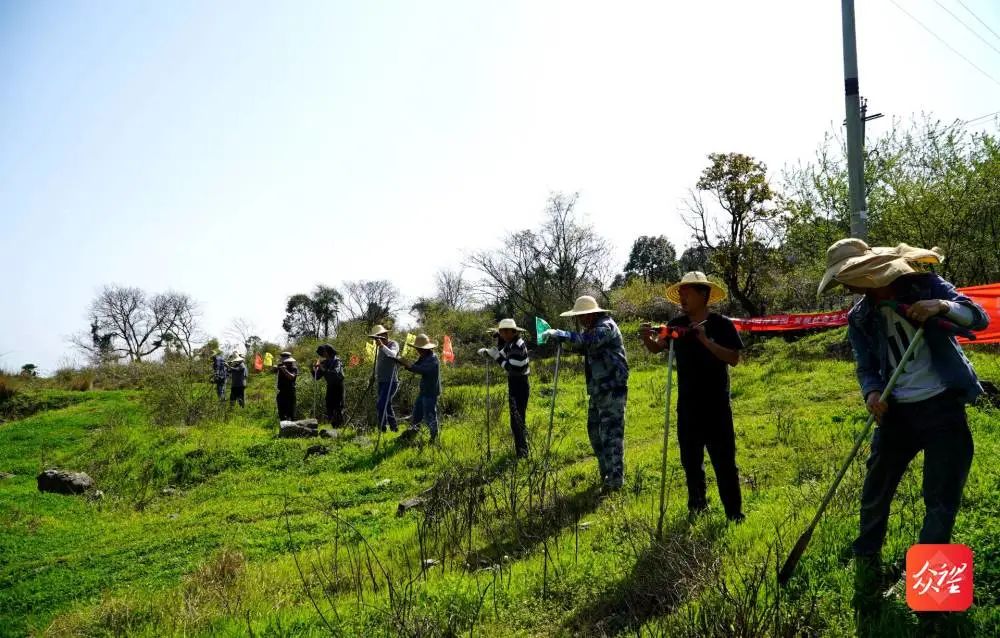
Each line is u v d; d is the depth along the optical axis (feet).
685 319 19.43
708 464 26.86
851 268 12.91
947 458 11.94
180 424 54.03
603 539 18.89
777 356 64.23
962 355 12.23
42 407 82.79
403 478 33.45
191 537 27.53
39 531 30.55
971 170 58.03
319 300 207.10
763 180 91.56
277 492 33.88
